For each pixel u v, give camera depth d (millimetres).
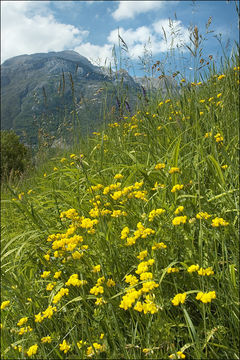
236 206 2105
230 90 3559
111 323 1740
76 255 2012
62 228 2941
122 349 1566
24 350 1746
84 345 1633
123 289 1812
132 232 2277
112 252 2092
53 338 1796
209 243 1954
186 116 3611
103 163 3895
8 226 4012
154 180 2844
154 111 4234
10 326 2197
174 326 1690
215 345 1470
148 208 2584
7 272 2764
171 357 1389
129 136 4160
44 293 2410
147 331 1568
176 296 1496
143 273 1634
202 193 2471
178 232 2012
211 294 1438
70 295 2082
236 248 1853
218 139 2787
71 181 4262
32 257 2738
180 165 2789
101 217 2348
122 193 2457
